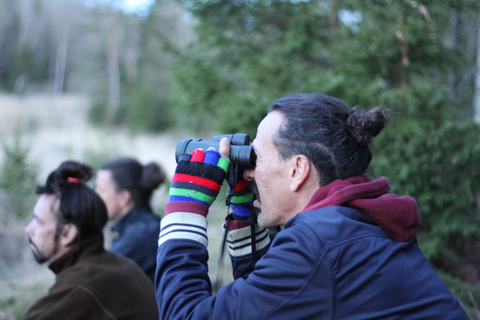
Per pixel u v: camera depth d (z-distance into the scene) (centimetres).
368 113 104
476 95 335
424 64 299
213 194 108
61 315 153
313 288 88
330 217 94
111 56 2706
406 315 89
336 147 102
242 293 91
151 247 241
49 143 1122
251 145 112
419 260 98
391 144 289
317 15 392
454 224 276
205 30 440
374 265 90
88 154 649
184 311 94
